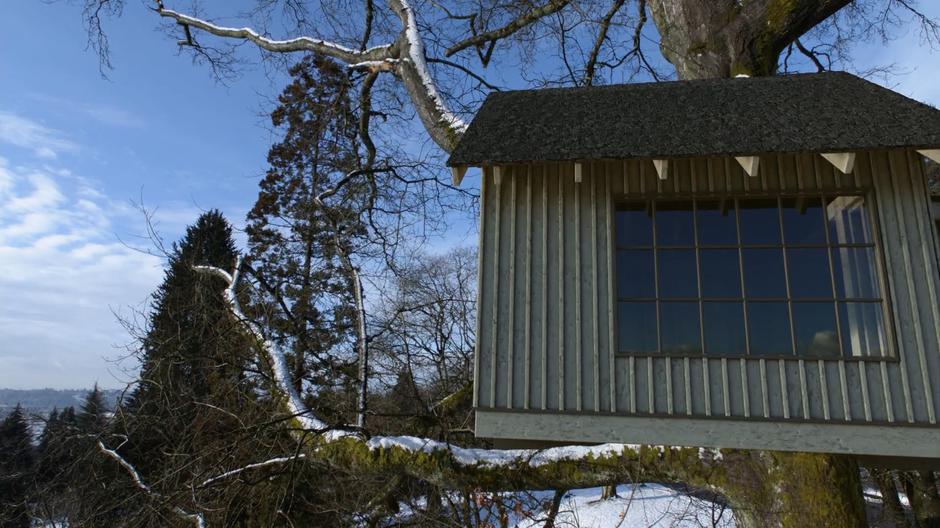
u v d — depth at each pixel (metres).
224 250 19.47
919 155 4.77
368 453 6.88
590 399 4.70
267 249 15.13
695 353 4.65
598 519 11.05
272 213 17.23
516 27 10.87
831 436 4.33
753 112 5.14
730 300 4.74
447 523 7.00
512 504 7.26
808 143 4.34
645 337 4.78
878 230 4.66
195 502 6.89
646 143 4.71
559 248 5.10
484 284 5.09
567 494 8.26
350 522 7.76
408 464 6.67
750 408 4.47
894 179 4.76
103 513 7.61
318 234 12.91
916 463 5.59
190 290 10.27
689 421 4.54
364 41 11.84
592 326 4.86
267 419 7.91
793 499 5.58
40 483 8.58
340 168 13.01
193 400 8.48
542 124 5.39
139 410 8.59
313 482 8.12
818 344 4.53
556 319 4.92
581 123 5.34
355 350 10.03
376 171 10.93
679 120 5.16
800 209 4.87
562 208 5.19
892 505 14.25
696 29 8.26
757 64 7.79
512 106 6.02
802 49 11.18
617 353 4.75
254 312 9.78
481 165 4.77
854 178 4.83
